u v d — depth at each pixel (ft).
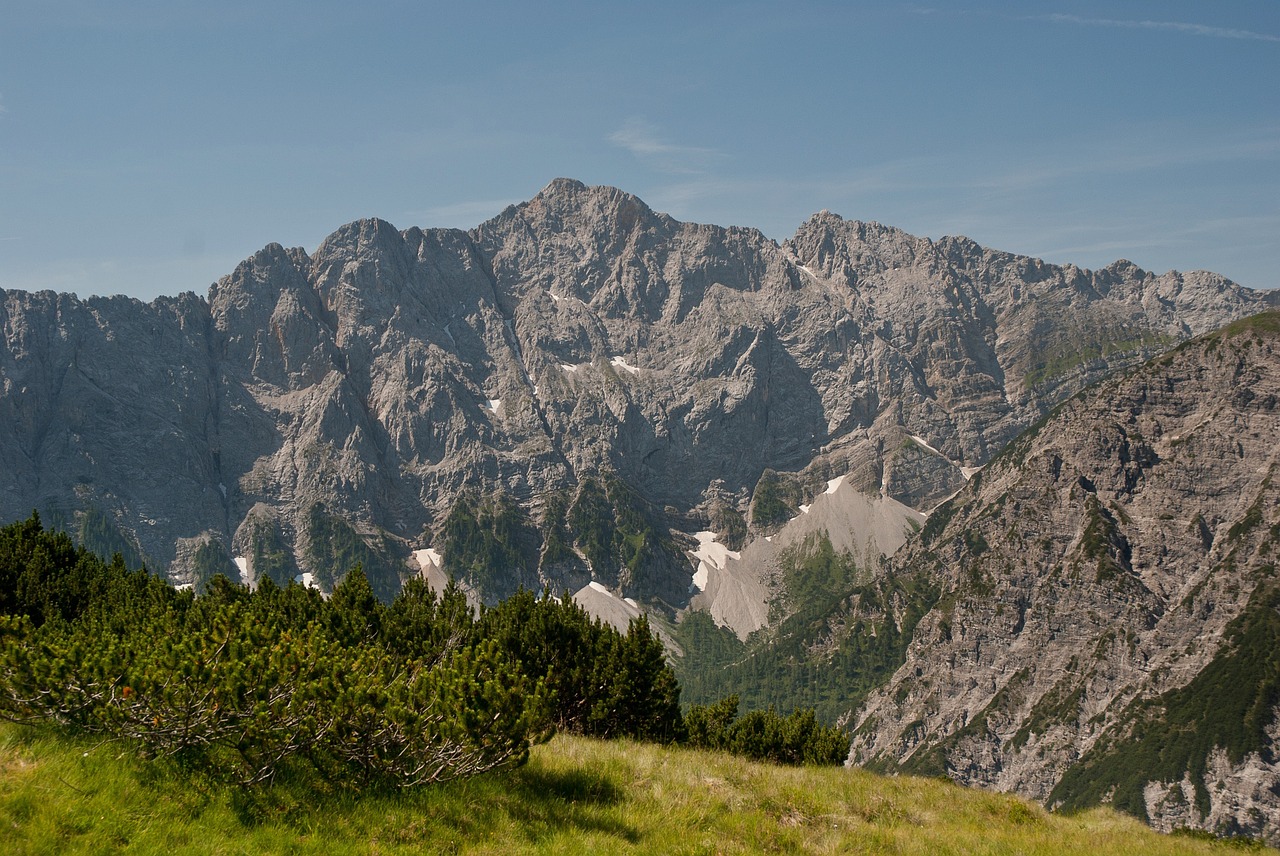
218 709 78.28
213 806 74.23
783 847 91.86
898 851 95.55
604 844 83.05
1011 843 104.12
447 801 83.87
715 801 101.09
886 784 130.31
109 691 79.46
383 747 82.84
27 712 77.87
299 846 71.92
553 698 91.40
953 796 128.98
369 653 95.66
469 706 84.38
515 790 90.38
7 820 65.77
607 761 107.86
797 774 124.06
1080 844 107.86
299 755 82.48
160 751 78.13
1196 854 111.86
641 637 148.66
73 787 71.51
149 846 67.67
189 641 86.94
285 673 81.56
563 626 145.69
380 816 78.74
